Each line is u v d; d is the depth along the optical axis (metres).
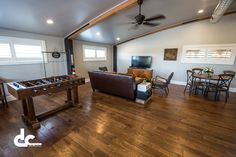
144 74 6.17
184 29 5.54
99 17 3.69
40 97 3.96
